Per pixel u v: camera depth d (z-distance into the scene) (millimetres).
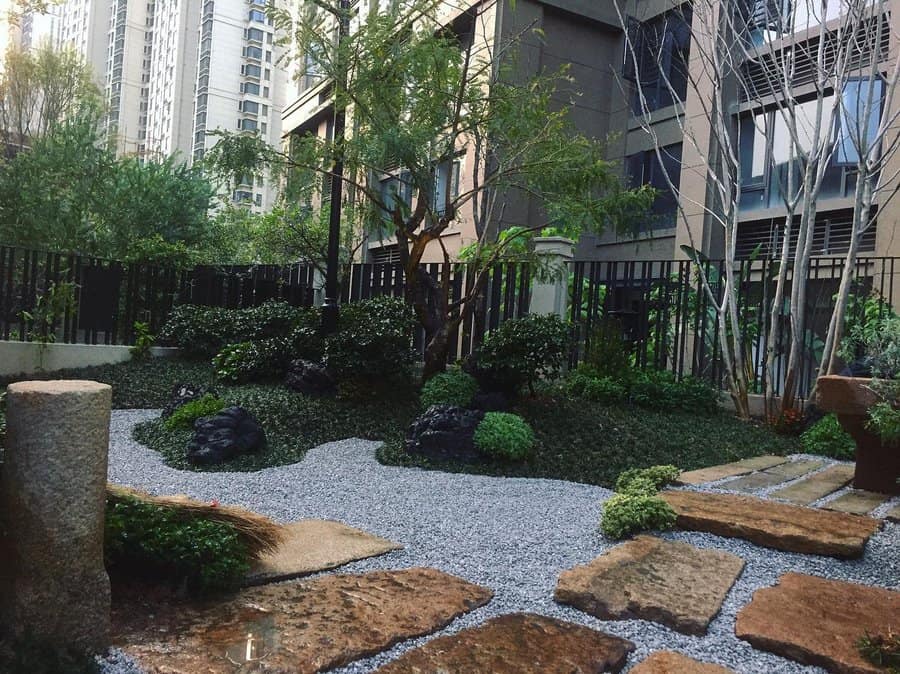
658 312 10180
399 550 4062
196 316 11883
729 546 4305
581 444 7336
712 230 14539
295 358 10039
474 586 3420
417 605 3125
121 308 11984
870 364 6340
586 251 17297
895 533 4508
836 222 12703
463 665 2549
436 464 6664
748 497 5301
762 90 13508
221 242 20578
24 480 2352
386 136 7809
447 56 8164
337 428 7961
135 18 83938
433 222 9070
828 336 8547
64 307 10609
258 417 7898
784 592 3447
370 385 9141
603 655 2686
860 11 8617
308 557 3764
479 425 6969
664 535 4469
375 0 8266
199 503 3662
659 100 16328
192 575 3152
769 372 9078
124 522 3137
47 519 2357
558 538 4410
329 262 9867
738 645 2912
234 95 72625
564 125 9008
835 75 8711
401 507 5125
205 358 11711
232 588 3225
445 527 4602
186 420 7520
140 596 3092
